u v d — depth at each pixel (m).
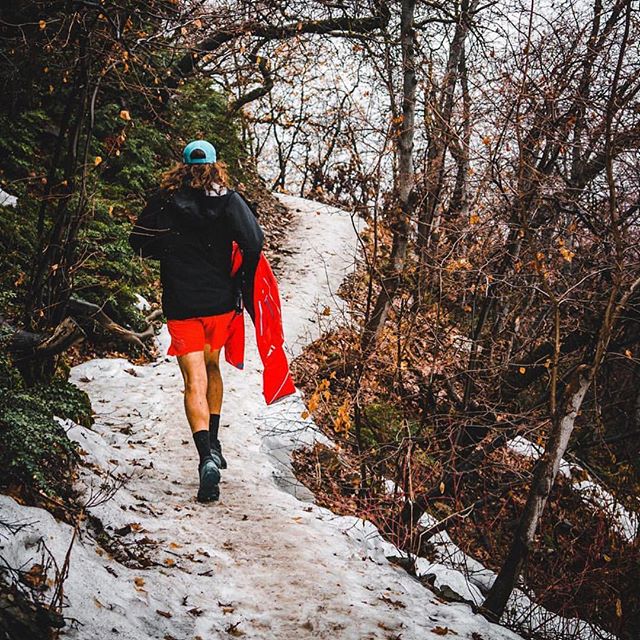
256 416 7.46
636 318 6.15
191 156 5.07
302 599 3.96
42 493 3.95
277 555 4.42
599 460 10.51
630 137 5.68
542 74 6.12
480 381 7.28
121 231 10.66
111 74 7.64
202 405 5.01
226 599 3.87
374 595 4.25
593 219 6.21
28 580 3.11
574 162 6.61
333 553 4.66
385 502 6.57
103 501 4.20
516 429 6.84
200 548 4.29
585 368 5.54
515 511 8.05
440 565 6.37
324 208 19.84
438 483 6.85
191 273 5.02
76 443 4.58
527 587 7.04
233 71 12.42
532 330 7.78
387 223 8.16
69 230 5.54
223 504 5.06
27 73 10.05
